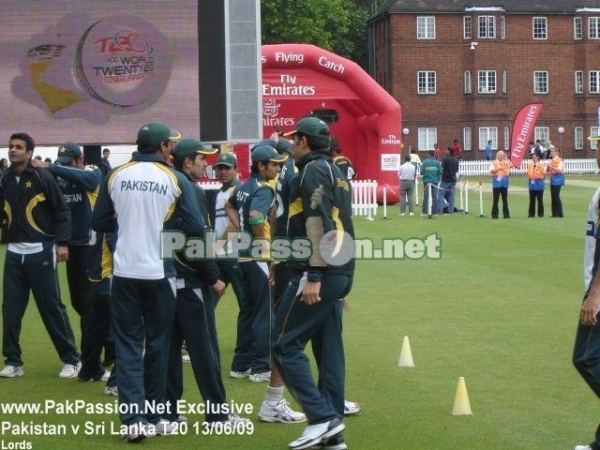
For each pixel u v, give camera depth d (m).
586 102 81.69
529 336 13.19
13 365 11.31
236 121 22.98
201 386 9.02
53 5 22.16
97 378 11.07
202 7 22.73
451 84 80.06
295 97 39.19
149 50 22.62
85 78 22.39
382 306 15.79
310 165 8.27
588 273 8.30
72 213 11.57
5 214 11.20
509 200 42.81
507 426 8.96
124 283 8.58
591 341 7.92
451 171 35.78
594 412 9.41
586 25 81.25
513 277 19.12
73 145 11.54
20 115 22.28
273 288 9.45
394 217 34.72
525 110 43.03
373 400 9.97
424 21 79.75
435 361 11.72
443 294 17.06
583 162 72.88
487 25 79.88
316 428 8.25
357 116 42.41
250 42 22.92
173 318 8.87
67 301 17.06
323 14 71.25
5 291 11.27
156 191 8.59
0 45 22.16
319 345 8.68
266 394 9.55
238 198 11.06
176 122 22.83
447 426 8.98
